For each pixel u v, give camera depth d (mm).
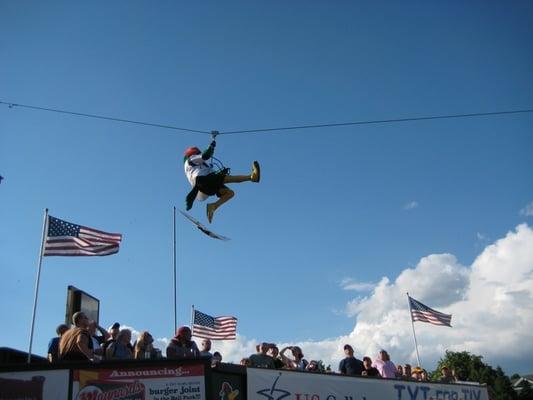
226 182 10172
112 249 15383
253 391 9992
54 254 14742
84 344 8969
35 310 13719
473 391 13688
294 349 13383
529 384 62969
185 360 8961
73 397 8352
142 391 8633
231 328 20969
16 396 8234
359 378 11641
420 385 12680
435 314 22031
